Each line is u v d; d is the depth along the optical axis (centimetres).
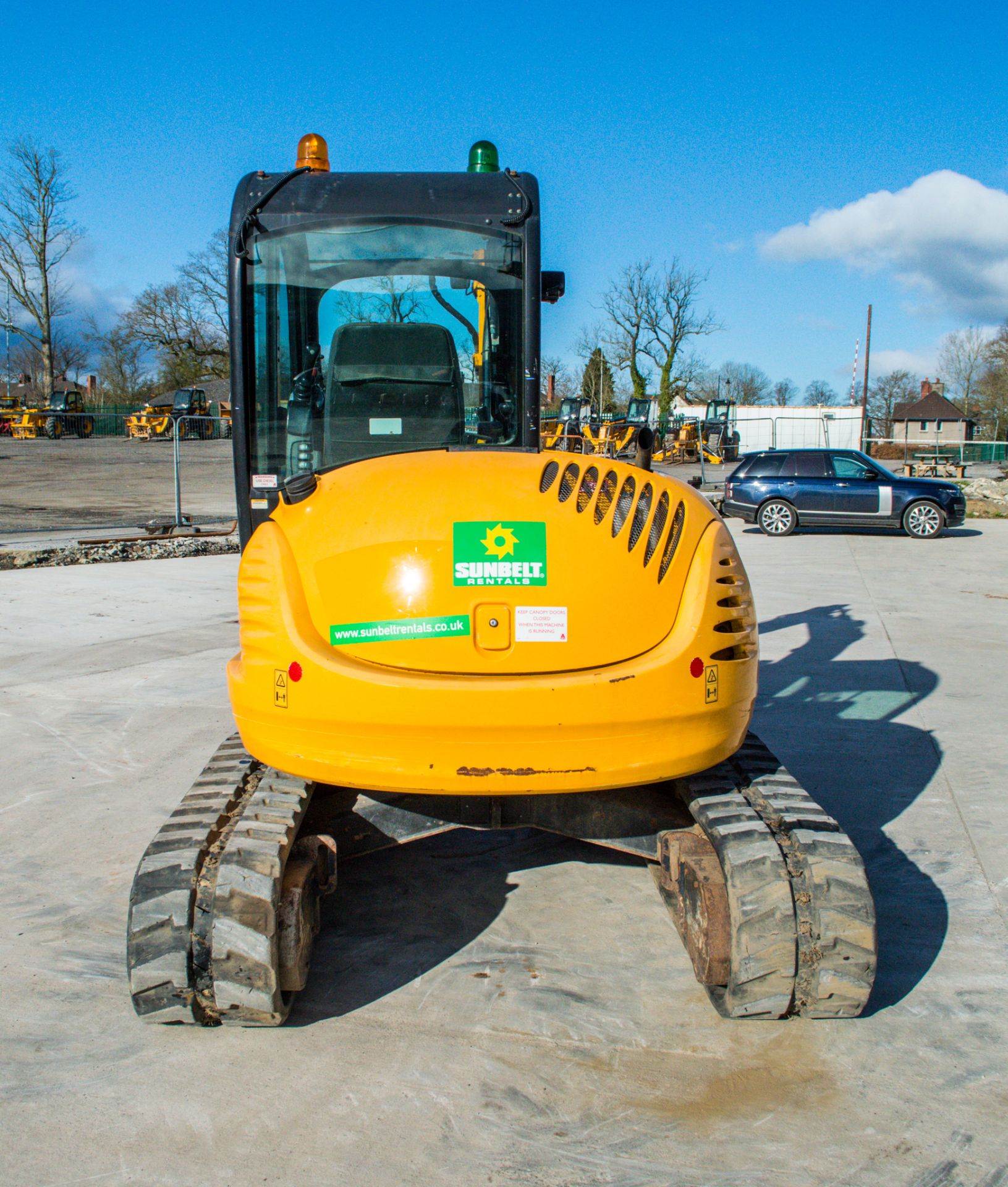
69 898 364
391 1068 263
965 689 674
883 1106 248
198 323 5325
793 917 266
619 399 5916
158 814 443
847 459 1797
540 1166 227
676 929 336
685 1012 290
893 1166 227
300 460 429
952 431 7700
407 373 429
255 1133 238
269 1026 278
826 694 662
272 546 279
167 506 2125
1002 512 2273
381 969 314
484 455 295
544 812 312
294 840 288
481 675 262
